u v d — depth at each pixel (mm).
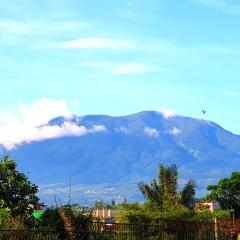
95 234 22656
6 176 38188
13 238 19953
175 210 37000
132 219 33812
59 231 21641
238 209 82938
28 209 36688
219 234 31766
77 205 23266
